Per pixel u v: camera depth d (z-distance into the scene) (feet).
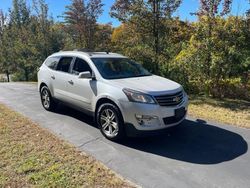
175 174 14.58
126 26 41.37
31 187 13.00
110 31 62.64
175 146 18.35
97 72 20.75
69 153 16.78
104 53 24.39
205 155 17.01
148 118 17.54
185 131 21.27
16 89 43.19
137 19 39.75
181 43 41.09
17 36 95.55
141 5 39.09
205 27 32.63
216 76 33.35
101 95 19.48
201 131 21.33
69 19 62.28
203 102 31.63
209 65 33.04
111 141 19.03
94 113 20.65
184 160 16.30
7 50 96.68
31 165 15.01
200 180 14.01
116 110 18.47
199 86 36.19
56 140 18.81
